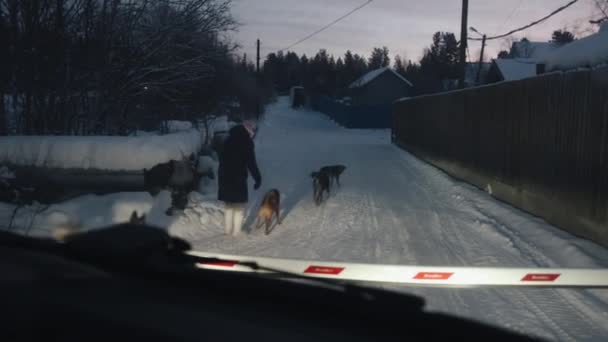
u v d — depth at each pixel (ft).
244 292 6.44
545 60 67.05
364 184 44.88
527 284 10.59
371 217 31.22
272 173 49.98
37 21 31.78
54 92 33.01
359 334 5.83
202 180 38.01
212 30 41.81
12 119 33.22
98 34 35.99
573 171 24.99
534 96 29.84
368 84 180.04
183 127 50.93
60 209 23.75
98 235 7.72
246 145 25.66
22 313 5.35
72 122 35.50
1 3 30.68
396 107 87.45
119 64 36.88
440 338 6.19
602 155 22.39
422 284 10.68
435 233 27.27
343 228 28.25
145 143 27.71
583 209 24.06
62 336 5.13
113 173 26.71
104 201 25.49
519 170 32.19
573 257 21.53
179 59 40.47
